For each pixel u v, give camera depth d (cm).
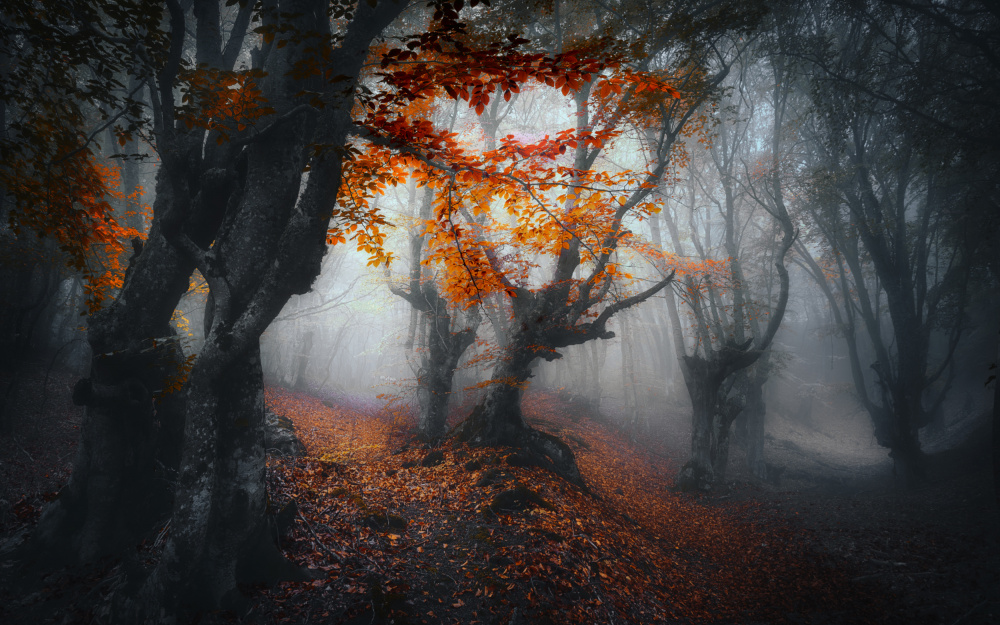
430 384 1500
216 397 512
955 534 1055
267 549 552
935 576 860
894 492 1580
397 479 971
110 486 601
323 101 489
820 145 1869
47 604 522
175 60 457
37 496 729
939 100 1499
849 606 798
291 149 566
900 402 1750
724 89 1258
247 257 531
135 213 1108
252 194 546
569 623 567
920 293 1761
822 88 1556
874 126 1889
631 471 1869
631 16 1258
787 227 1756
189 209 563
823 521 1267
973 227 1711
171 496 646
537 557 669
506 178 543
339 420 2009
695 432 1730
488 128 1562
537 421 2155
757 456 2041
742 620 756
